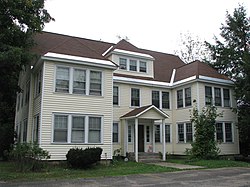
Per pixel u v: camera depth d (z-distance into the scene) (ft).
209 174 44.96
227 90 77.56
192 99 73.26
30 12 55.83
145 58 81.41
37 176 42.19
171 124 79.41
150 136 73.82
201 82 72.64
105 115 58.65
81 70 57.98
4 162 62.75
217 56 94.07
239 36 91.91
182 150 74.79
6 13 51.62
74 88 56.59
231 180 38.63
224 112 75.15
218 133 73.20
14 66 51.60
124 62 78.69
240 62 85.81
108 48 85.97
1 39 49.52
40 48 65.10
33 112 59.88
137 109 70.59
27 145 47.42
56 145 53.01
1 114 94.68
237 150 75.36
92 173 45.65
